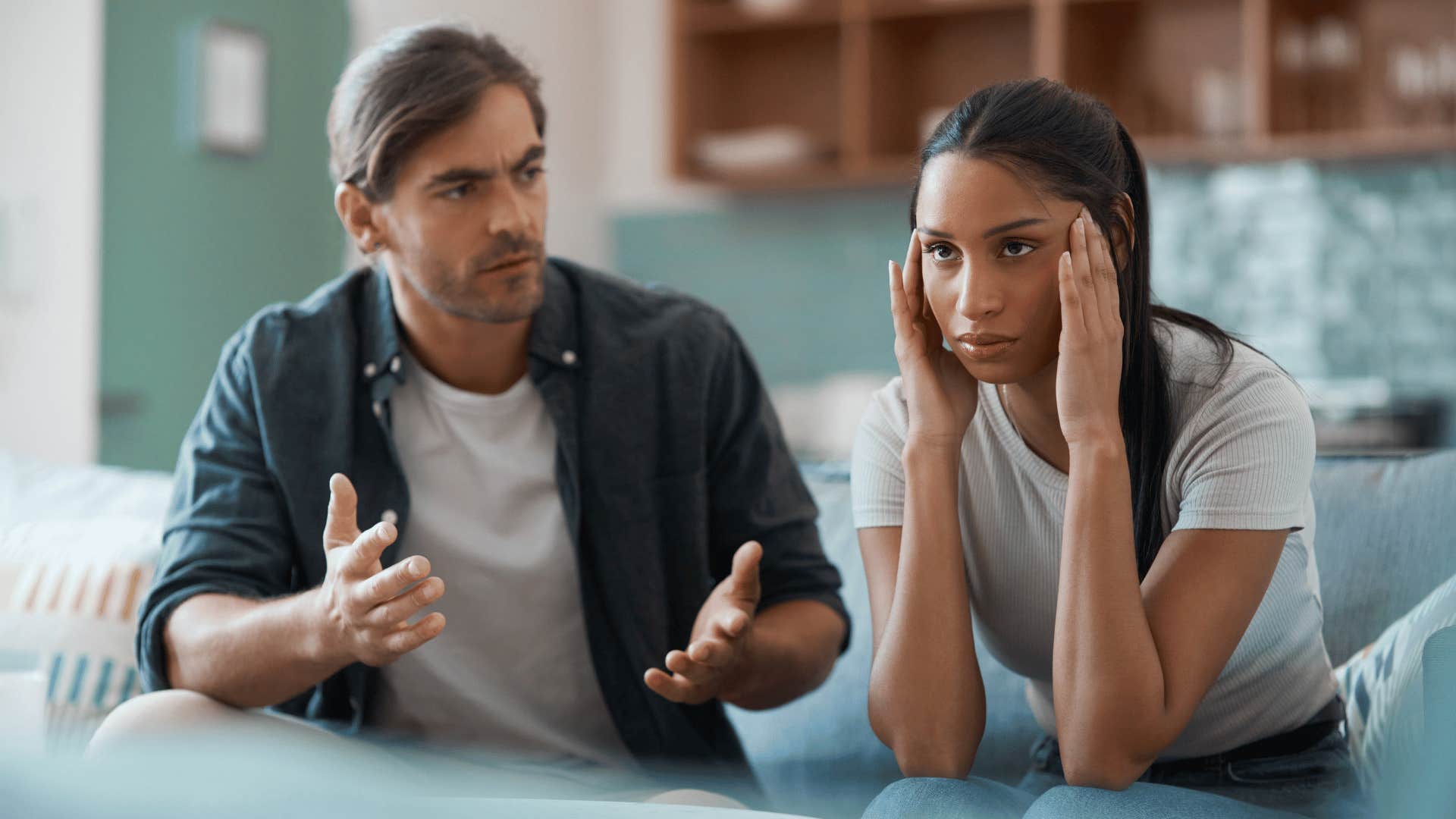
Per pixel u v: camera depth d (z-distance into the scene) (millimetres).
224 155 4172
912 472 1218
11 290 3635
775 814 779
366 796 594
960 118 1123
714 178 5051
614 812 685
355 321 1637
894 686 1183
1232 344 1219
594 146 5426
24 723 1220
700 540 1628
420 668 1557
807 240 5148
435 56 1477
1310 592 1252
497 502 1604
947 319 1133
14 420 3596
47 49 3645
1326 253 4453
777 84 5176
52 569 1797
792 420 5027
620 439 1618
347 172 1531
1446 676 939
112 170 3828
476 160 1453
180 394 4070
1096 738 1077
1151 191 4656
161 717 1290
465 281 1479
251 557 1521
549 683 1604
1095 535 1098
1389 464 1610
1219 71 4539
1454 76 4121
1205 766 1283
